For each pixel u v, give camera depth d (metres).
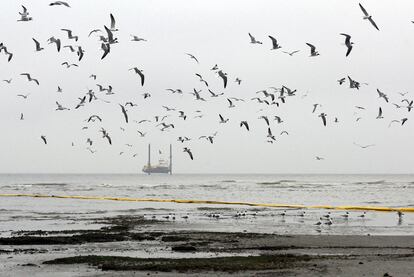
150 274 24.45
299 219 51.78
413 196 104.19
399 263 26.73
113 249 32.53
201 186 172.00
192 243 34.81
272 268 25.45
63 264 26.89
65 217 54.97
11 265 26.97
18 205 75.00
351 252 31.03
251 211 62.41
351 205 75.75
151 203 80.12
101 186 169.75
